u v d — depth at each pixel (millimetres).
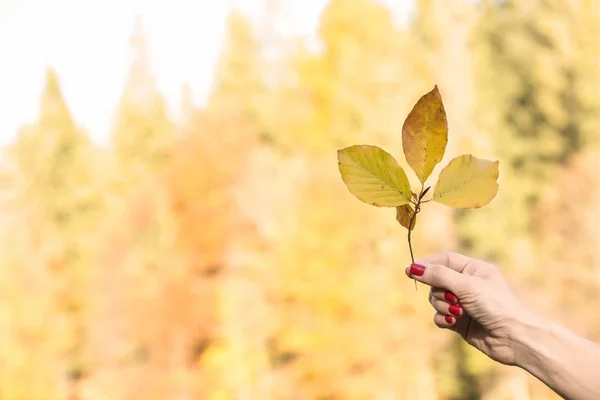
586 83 20500
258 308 18219
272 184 19000
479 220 17391
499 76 22375
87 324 21891
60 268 26891
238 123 22047
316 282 17375
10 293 25156
